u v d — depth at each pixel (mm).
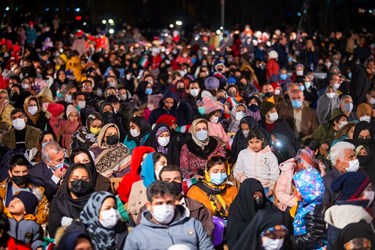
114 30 58875
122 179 10797
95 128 13656
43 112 17156
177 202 8938
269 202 9023
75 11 55562
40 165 11156
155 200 8016
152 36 58969
